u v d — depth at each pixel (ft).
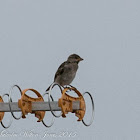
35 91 51.65
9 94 48.11
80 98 53.47
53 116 53.93
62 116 50.39
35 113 51.88
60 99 49.34
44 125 53.06
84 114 53.83
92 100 53.93
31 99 50.39
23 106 48.57
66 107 50.96
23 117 49.06
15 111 49.16
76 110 53.26
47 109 50.60
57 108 51.21
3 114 51.62
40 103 50.29
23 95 48.42
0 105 48.98
